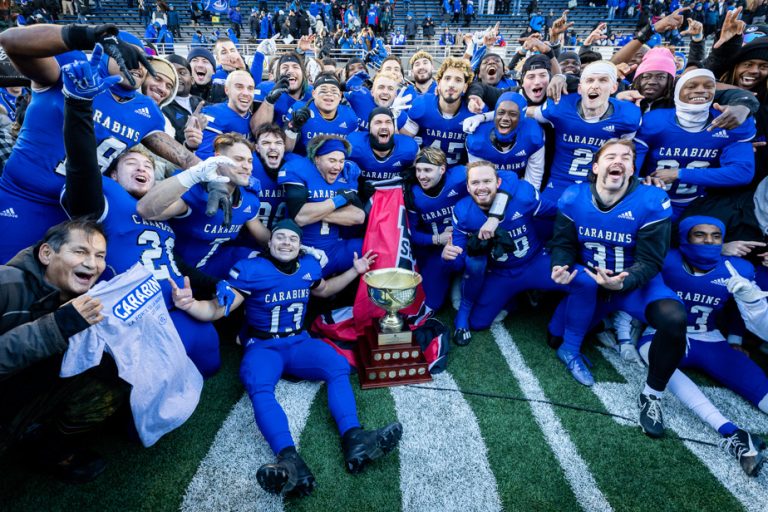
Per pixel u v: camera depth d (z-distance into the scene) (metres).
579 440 2.20
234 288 2.45
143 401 1.81
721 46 3.29
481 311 3.12
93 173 1.84
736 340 2.82
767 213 2.81
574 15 19.19
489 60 4.34
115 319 1.72
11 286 1.62
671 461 2.08
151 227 2.28
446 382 2.62
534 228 3.20
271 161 3.01
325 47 12.55
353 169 3.19
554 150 3.46
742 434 2.10
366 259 3.00
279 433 2.00
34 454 1.89
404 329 2.62
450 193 3.16
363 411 2.37
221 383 2.55
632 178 2.49
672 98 3.18
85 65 1.58
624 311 2.72
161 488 1.88
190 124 2.79
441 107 3.50
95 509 1.79
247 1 19.34
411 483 1.95
